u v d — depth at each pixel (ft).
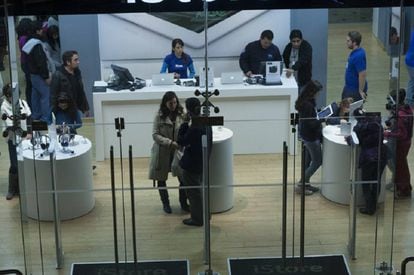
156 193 23.72
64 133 24.09
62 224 23.73
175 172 23.49
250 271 22.09
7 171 22.98
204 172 23.04
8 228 23.06
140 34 31.78
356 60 29.19
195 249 22.86
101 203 24.07
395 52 23.08
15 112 21.63
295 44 29.27
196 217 23.47
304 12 31.35
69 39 30.53
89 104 28.04
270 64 29.01
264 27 31.63
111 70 31.58
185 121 22.97
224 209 24.22
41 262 22.24
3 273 20.74
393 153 22.81
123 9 23.98
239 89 28.25
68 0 23.15
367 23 33.42
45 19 28.27
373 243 22.71
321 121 23.85
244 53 29.30
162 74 28.66
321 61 31.04
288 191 24.16
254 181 24.20
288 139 24.21
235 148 24.11
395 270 21.95
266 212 24.00
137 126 23.62
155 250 22.79
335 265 22.27
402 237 23.08
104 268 22.16
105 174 24.09
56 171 23.36
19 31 27.17
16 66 21.62
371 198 23.07
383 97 28.53
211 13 31.19
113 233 23.24
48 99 26.73
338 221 23.68
